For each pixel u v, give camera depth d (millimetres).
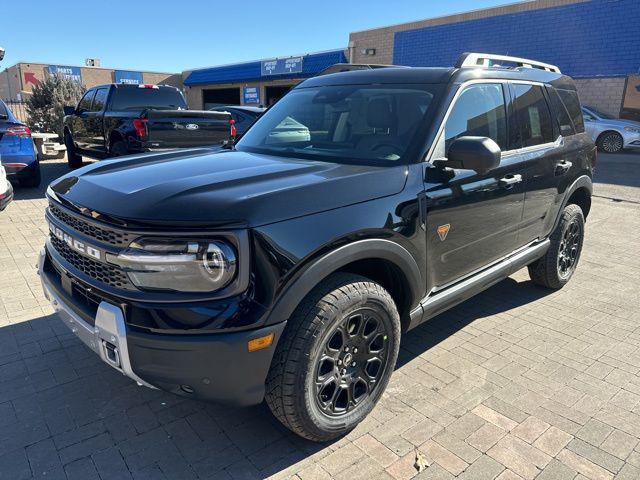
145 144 8156
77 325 2412
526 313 4230
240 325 2053
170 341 2047
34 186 8852
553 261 4438
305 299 2295
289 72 26750
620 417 2824
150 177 2543
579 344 3686
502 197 3400
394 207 2568
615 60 17484
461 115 3131
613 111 17859
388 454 2498
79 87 21734
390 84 3328
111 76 37938
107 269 2248
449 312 4234
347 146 3092
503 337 3779
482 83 3357
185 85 34969
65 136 12031
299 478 2336
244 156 3141
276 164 2826
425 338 3750
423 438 2619
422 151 2838
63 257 2639
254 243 2076
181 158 3117
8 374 3102
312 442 2582
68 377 3090
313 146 3240
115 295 2172
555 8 18391
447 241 2969
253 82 29578
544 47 18984
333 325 2324
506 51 19938
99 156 10352
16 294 4258
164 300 2078
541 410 2875
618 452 2543
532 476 2371
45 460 2408
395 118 3076
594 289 4809
